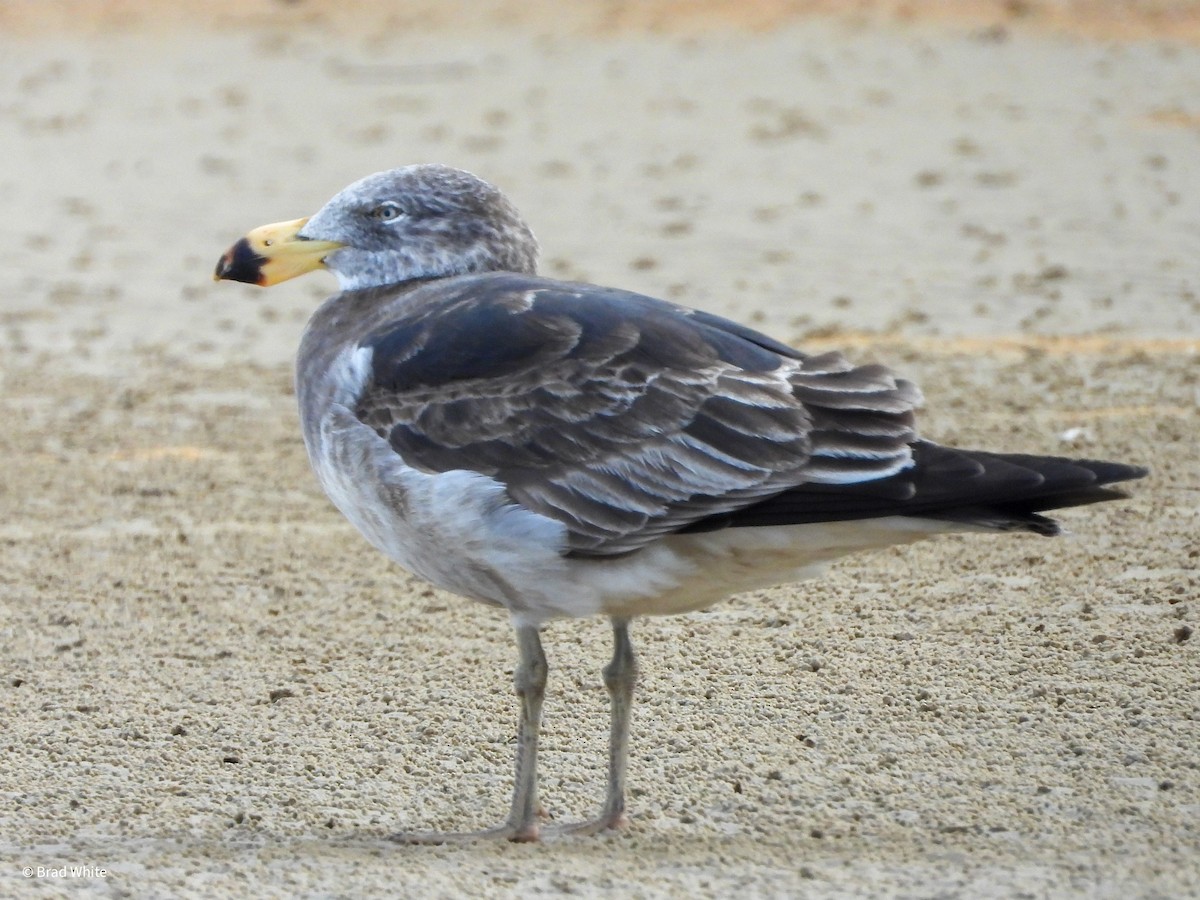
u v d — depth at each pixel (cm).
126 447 1838
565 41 4000
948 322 2119
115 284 2458
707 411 982
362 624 1373
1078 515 1498
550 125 3266
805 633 1300
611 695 1041
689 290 2292
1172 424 1706
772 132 3136
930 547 1462
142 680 1280
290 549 1545
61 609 1420
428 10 4350
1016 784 1041
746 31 4012
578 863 959
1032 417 1756
